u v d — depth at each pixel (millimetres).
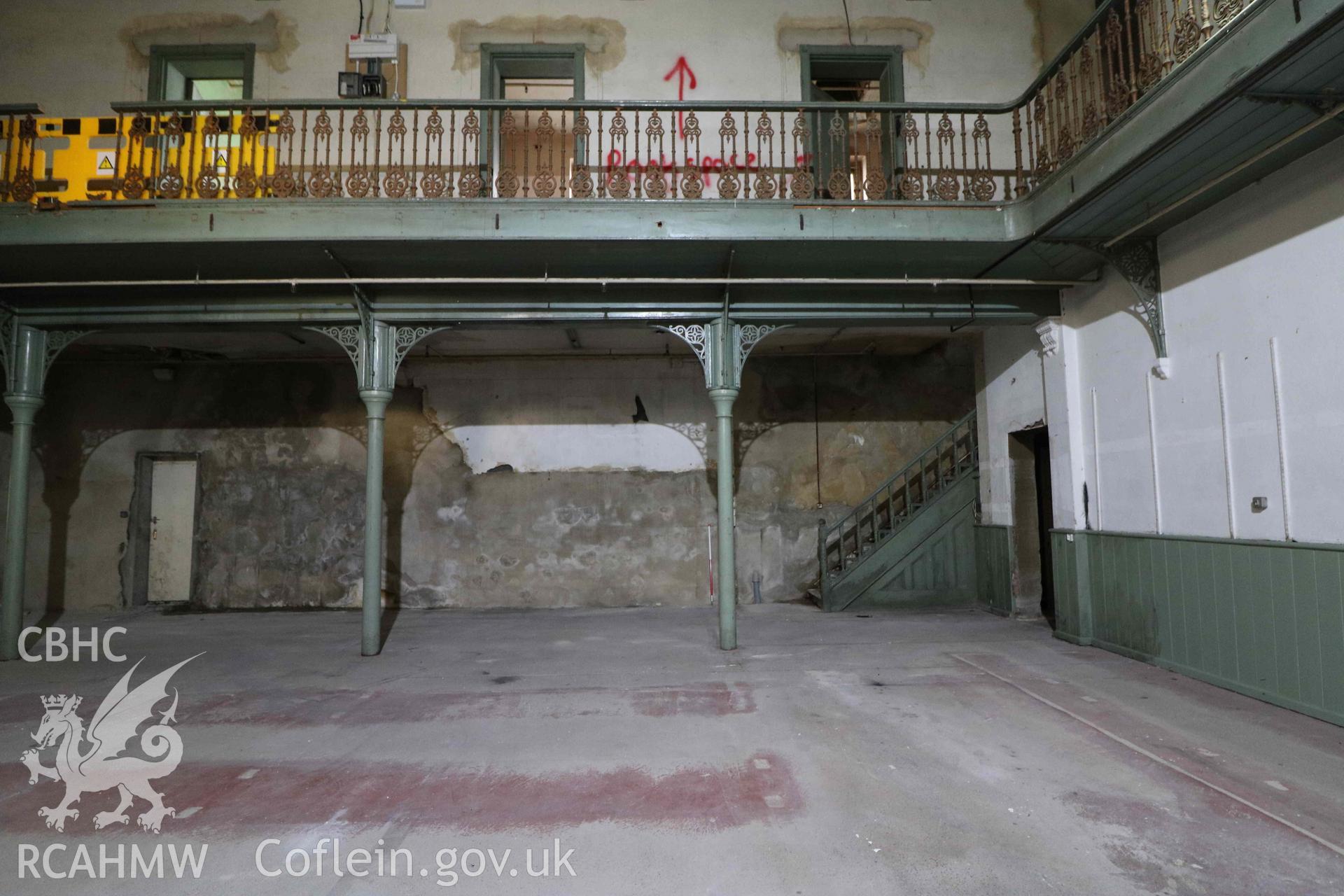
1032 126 7699
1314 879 2527
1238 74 3461
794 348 9453
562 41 7719
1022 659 5836
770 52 7797
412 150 7469
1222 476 4859
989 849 2787
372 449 6441
